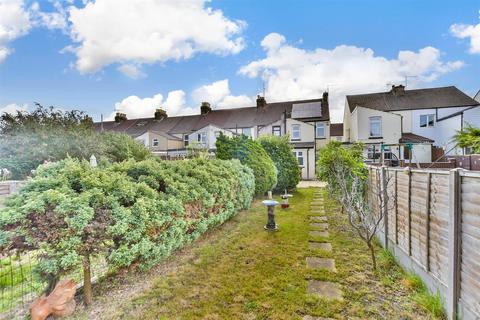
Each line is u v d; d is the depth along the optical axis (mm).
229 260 4340
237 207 7047
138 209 3332
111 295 3264
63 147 13695
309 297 3178
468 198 2408
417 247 3477
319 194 11789
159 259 3715
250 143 10609
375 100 23484
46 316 2678
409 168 3842
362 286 3447
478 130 5367
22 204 2752
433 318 2736
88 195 2975
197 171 5383
